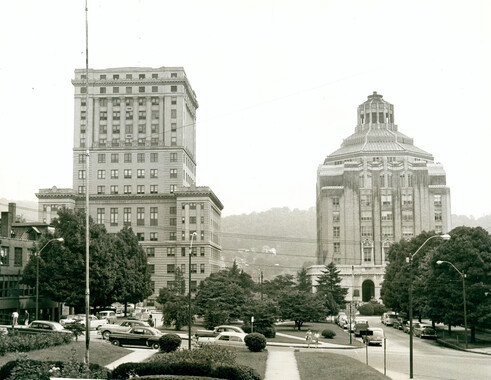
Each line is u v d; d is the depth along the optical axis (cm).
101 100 16612
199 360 3206
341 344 6806
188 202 15688
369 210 18562
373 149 19638
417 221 18475
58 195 15775
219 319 7556
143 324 5572
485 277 7369
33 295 8862
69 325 5278
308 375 3912
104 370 2975
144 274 10950
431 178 18900
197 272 15475
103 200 16150
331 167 19138
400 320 9700
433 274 7706
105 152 16388
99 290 8381
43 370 2677
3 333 4406
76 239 8256
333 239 18500
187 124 17612
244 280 14012
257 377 3241
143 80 16488
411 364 4075
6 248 8362
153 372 3062
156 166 16312
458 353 6166
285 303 8700
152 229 16000
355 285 17825
